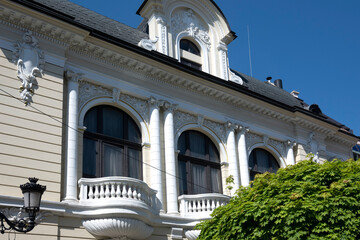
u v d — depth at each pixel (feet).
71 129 57.98
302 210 42.78
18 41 56.34
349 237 41.37
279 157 83.92
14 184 50.34
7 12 55.47
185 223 64.34
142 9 76.48
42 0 65.21
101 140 62.85
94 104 63.26
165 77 70.33
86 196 55.16
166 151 67.41
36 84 56.08
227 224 47.26
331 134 94.43
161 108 69.92
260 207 44.73
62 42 60.34
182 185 69.51
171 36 75.20
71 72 60.85
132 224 55.26
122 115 66.64
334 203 42.93
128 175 63.82
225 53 81.66
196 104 73.87
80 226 54.29
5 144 51.29
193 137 74.18
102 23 70.69
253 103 80.18
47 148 54.19
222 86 75.72
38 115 54.95
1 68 54.03
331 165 48.08
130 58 66.44
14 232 48.21
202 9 81.66
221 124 77.05
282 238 43.16
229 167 74.84
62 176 55.72
